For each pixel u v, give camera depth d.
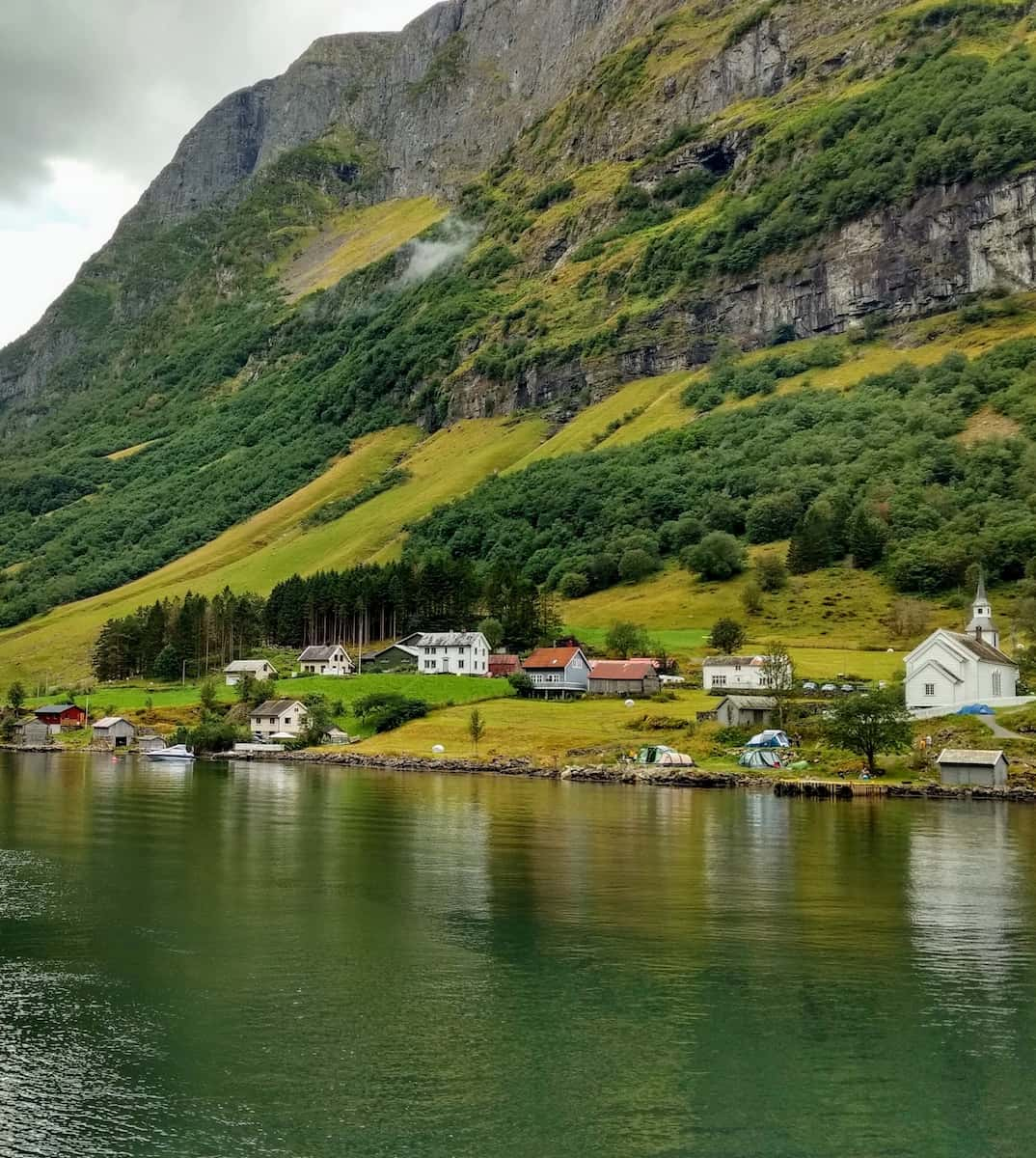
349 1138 38.62
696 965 57.09
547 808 117.50
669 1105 41.16
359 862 83.81
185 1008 50.38
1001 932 63.75
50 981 53.97
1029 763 135.00
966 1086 42.91
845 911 68.69
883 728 140.12
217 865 82.44
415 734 190.25
